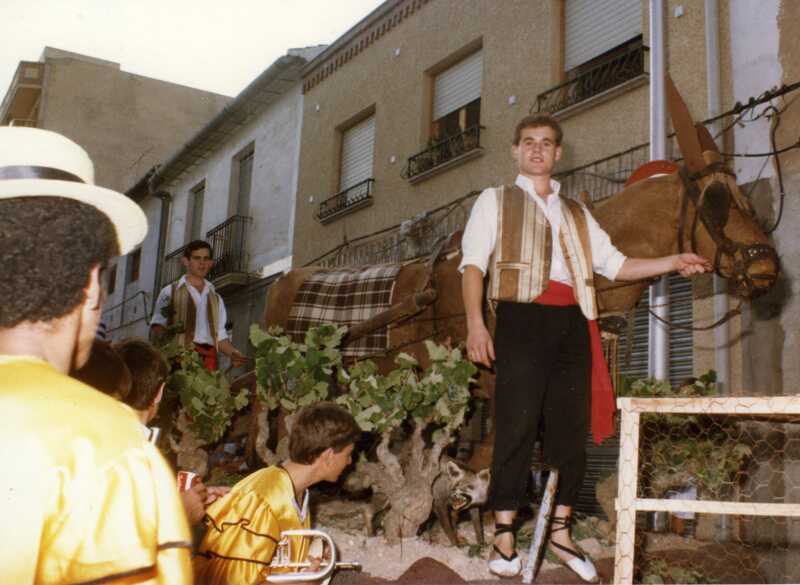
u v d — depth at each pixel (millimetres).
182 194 21031
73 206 1089
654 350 6383
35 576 878
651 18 6660
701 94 7324
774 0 6602
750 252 3939
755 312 6129
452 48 11289
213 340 7031
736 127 6691
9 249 1024
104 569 910
